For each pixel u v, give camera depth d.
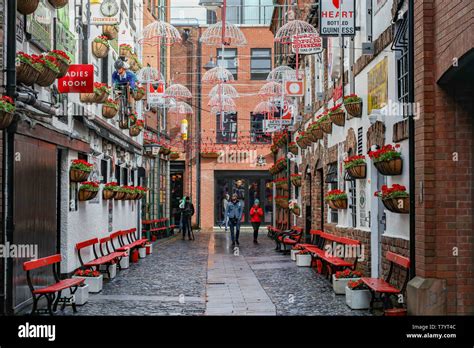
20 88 10.53
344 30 13.70
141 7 27.64
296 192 28.44
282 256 22.78
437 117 10.16
